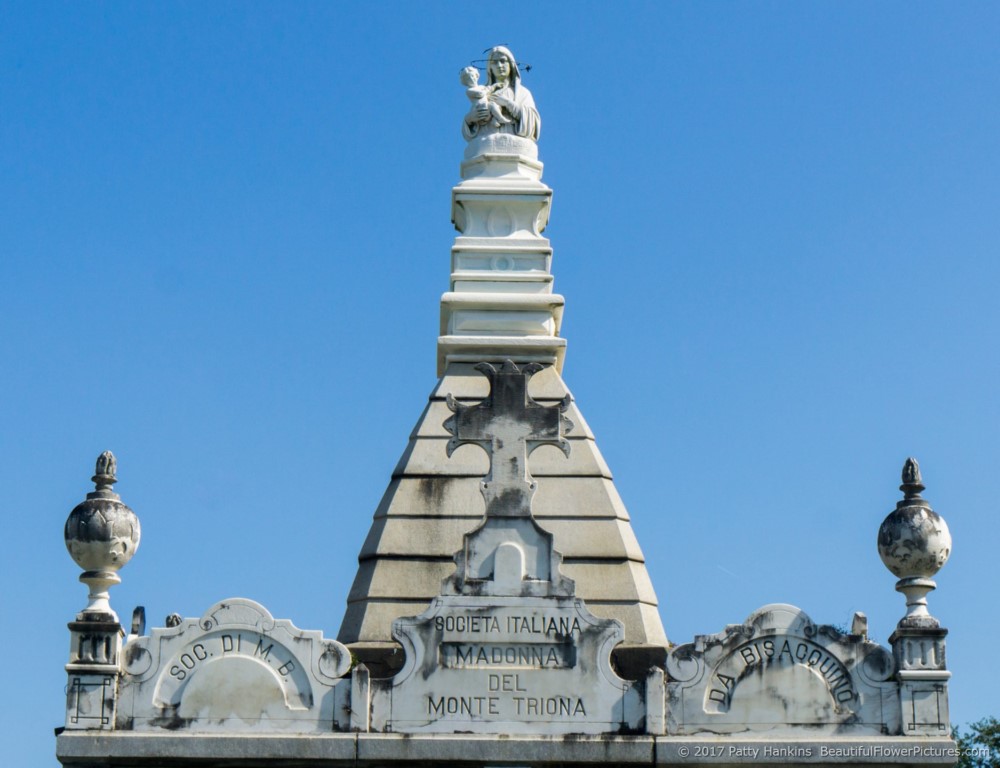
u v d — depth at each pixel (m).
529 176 30.39
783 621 24.17
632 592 26.80
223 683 23.84
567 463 27.84
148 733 23.55
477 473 27.67
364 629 26.36
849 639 24.14
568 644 24.03
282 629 24.05
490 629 24.03
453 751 23.55
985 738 38.41
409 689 23.84
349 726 23.70
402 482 27.62
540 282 29.42
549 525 27.28
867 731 23.84
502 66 30.83
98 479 24.59
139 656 23.89
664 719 23.80
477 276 29.38
